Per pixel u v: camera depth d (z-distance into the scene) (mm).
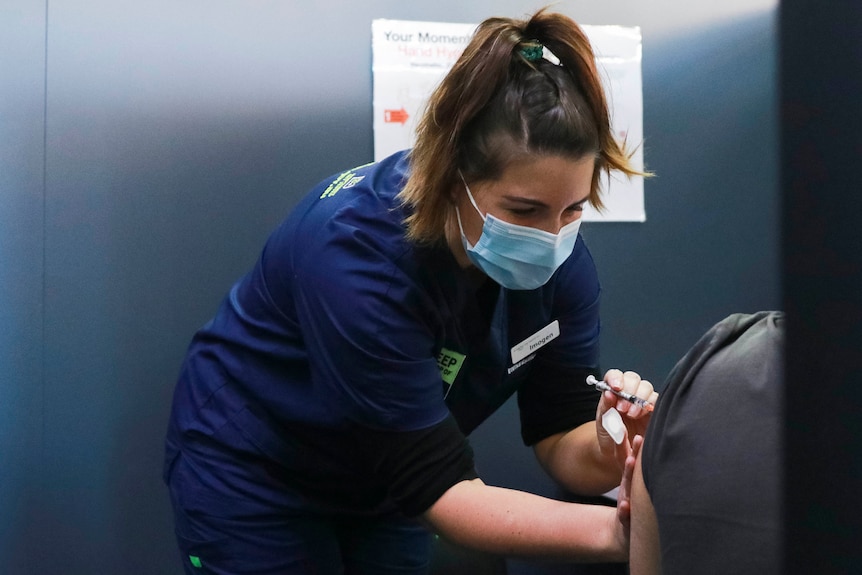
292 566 1240
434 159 934
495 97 884
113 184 1698
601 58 1849
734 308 1963
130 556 1743
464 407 1237
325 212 1044
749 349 602
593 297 1228
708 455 582
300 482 1228
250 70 1740
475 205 946
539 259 968
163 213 1721
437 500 1000
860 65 343
